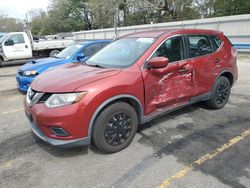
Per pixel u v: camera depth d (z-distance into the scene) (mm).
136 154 3311
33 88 3234
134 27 28203
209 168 2957
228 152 3307
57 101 2891
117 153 3342
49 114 2879
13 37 12625
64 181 2789
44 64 6531
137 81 3326
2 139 3871
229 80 5078
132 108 3389
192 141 3637
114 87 3096
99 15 46531
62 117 2852
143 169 2975
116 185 2701
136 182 2738
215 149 3393
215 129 4027
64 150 3447
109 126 3197
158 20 38375
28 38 13086
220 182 2697
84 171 2965
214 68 4508
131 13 42875
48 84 3121
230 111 4863
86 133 3016
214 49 4582
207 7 36812
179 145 3525
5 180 2826
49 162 3178
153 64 3357
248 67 10789
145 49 3627
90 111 2955
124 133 3377
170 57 3801
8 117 4887
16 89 7379
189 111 4859
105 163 3119
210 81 4512
